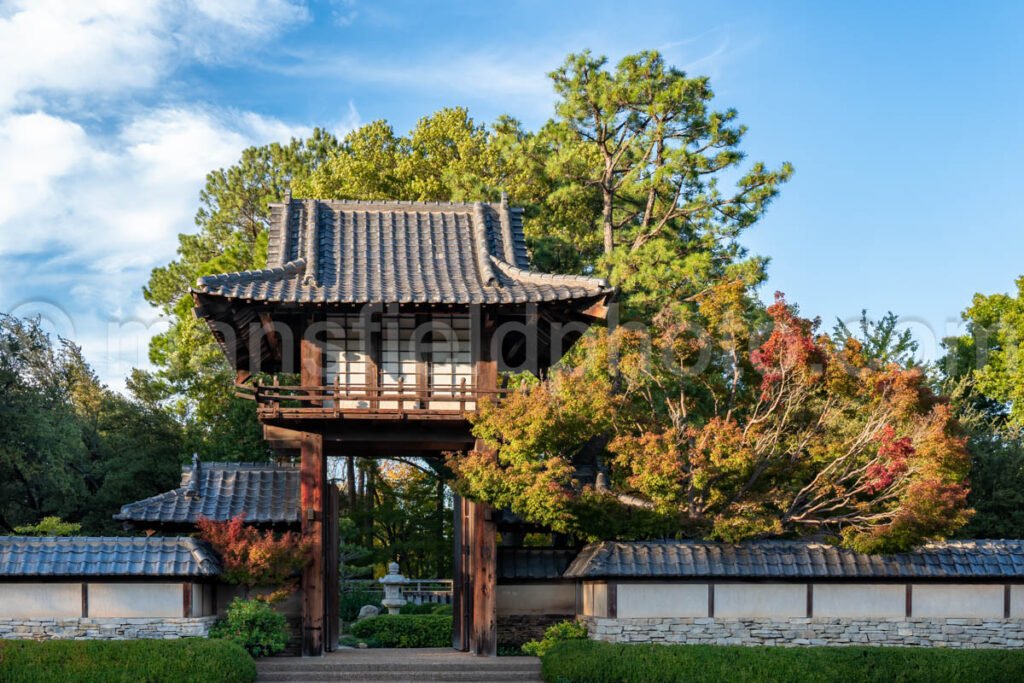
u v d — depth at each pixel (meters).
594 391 27.08
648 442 26.56
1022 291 50.09
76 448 43.00
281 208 29.02
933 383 40.16
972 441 36.59
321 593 25.80
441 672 24.25
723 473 26.88
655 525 26.34
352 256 27.44
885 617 25.16
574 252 43.34
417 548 48.75
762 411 29.66
